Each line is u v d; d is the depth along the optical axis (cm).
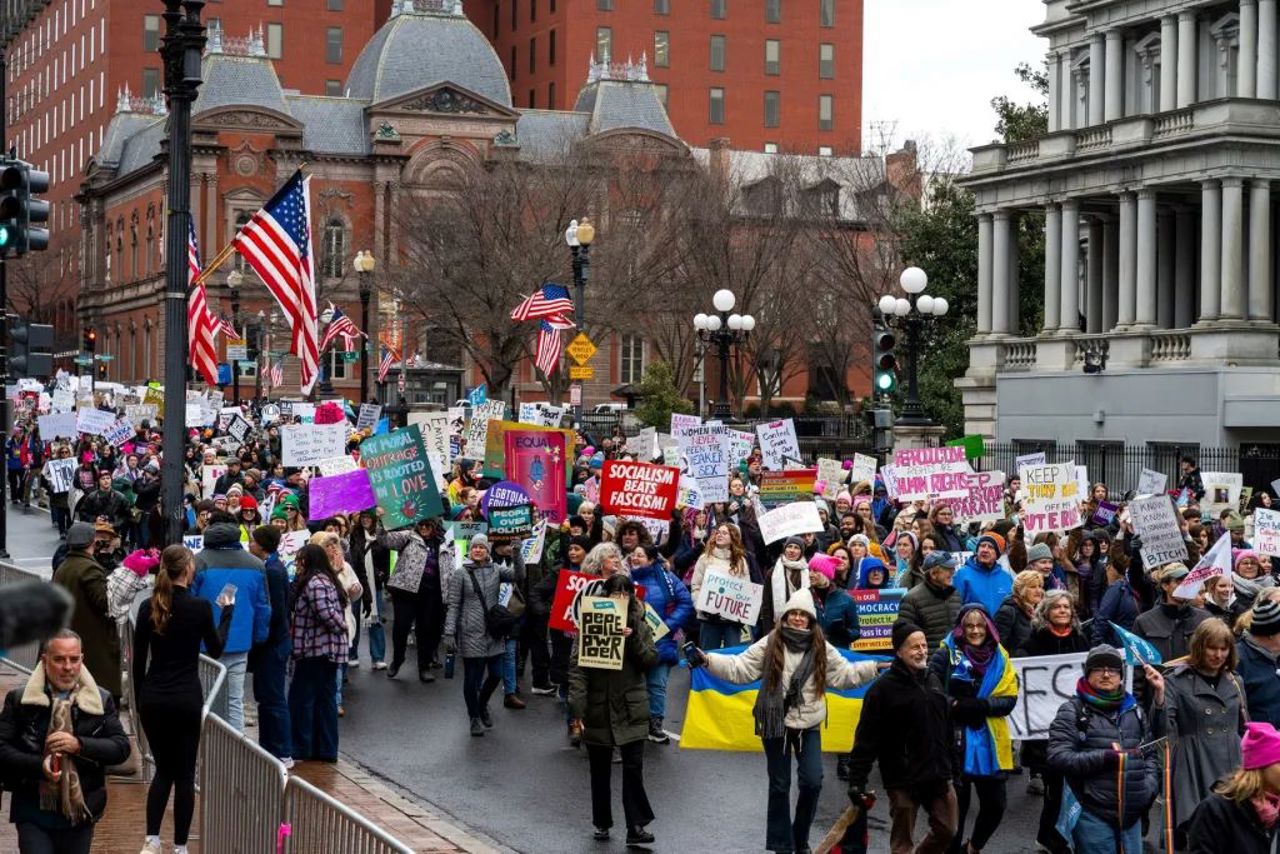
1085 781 1347
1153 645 1742
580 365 4925
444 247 9194
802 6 16775
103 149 15662
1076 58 7625
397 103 13025
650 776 1955
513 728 2230
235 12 15988
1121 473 5878
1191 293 6994
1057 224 6956
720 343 5469
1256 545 2500
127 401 7900
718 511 3009
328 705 1956
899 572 2358
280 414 7006
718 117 16625
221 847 1374
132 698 1873
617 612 1603
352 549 2672
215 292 12781
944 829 1406
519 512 2209
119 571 1892
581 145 10200
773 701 1533
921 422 4469
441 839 1587
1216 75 6844
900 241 8725
